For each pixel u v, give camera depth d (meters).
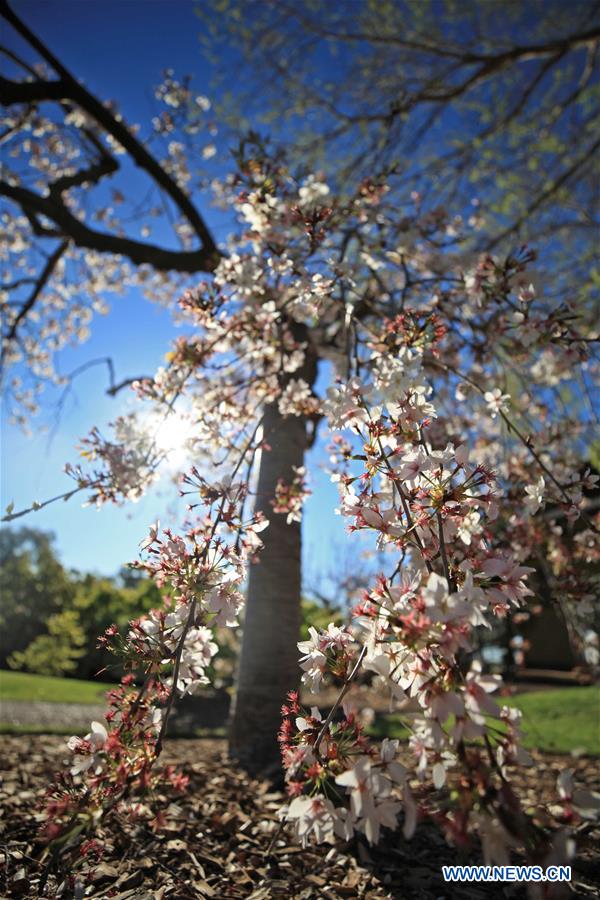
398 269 4.44
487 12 7.49
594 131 7.31
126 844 2.53
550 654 15.57
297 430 4.47
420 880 2.39
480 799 1.36
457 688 1.47
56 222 6.02
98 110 5.60
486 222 6.75
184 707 8.94
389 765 1.50
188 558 1.99
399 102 4.97
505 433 3.95
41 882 1.77
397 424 2.01
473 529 1.93
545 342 2.81
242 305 3.43
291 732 1.85
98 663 13.95
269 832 2.81
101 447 2.61
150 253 6.04
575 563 3.41
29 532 38.00
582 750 5.29
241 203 2.96
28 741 5.07
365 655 1.73
